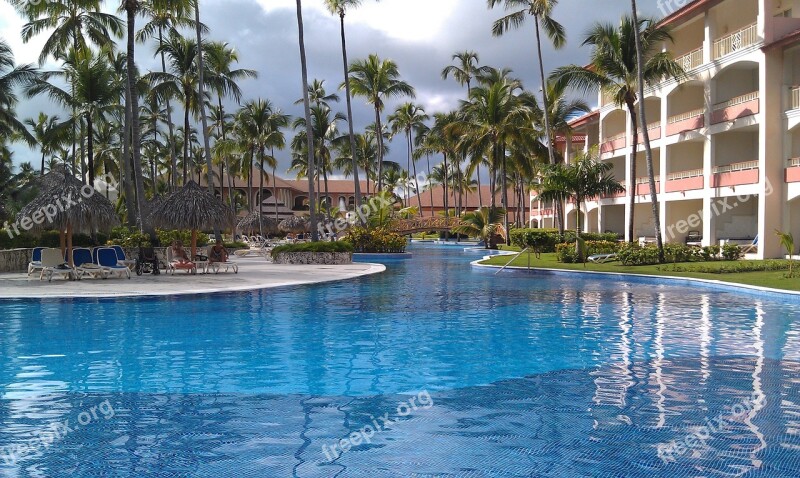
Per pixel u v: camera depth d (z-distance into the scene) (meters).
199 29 30.86
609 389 6.91
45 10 29.22
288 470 4.59
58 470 4.59
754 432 5.39
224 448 5.06
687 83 32.25
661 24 32.22
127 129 29.12
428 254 40.97
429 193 89.50
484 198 90.25
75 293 14.84
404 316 12.53
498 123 42.66
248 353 8.91
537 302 14.99
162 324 11.35
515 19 36.53
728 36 28.81
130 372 7.75
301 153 66.88
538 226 57.28
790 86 26.00
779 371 7.78
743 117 27.47
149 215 22.42
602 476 4.46
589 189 29.80
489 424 5.68
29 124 61.38
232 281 18.61
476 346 9.47
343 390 6.91
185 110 38.59
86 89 32.06
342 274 22.09
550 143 36.47
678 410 6.07
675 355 8.81
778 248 26.06
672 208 34.06
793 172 25.28
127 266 19.62
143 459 4.82
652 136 35.00
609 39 28.16
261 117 52.47
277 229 55.31
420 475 4.49
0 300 13.90
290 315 12.55
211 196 22.80
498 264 27.34
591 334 10.55
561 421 5.75
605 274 22.00
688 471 4.53
